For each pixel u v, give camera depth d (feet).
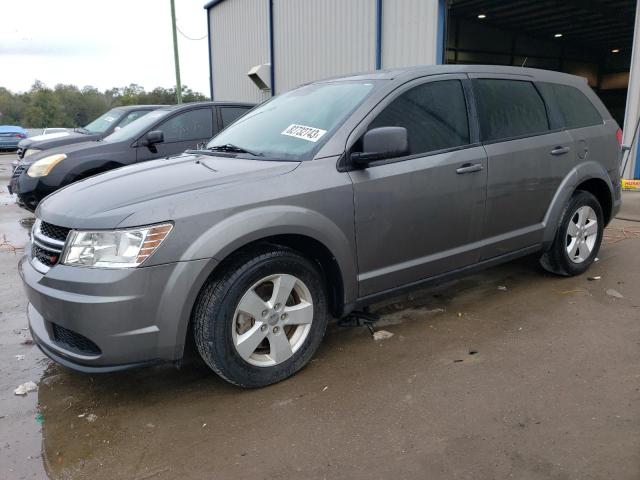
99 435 8.61
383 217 10.65
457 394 9.30
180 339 8.73
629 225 21.40
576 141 14.39
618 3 50.52
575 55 72.79
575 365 10.13
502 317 12.56
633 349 10.69
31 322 10.00
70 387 10.24
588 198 14.79
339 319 11.48
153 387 10.10
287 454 7.92
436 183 11.32
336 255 10.09
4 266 18.61
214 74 68.90
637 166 28.60
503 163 12.53
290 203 9.50
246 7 57.67
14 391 10.11
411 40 35.94
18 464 7.94
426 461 7.59
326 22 44.21
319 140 10.55
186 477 7.52
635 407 8.67
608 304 13.09
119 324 8.31
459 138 11.95
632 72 27.91
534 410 8.71
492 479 7.18
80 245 8.57
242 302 9.20
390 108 11.08
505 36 61.46
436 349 11.06
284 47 50.80
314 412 8.97
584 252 15.12
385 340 11.58
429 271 11.71
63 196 9.98
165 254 8.42
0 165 67.31
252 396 9.57
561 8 51.67
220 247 8.71
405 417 8.70
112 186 9.70
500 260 13.16
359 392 9.52
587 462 7.41
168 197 8.80
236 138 12.53
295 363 10.05
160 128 23.84
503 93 13.16
